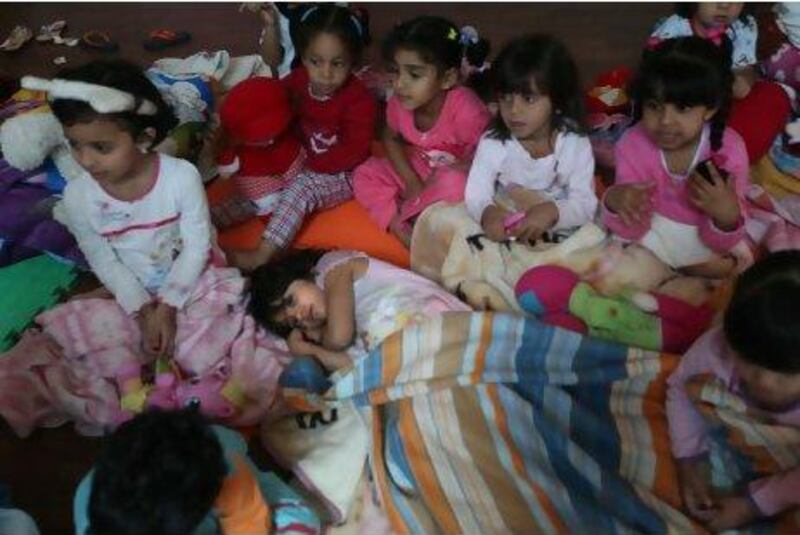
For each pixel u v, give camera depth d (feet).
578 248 5.37
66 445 4.95
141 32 8.04
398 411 4.65
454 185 5.81
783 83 6.56
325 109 6.00
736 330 3.69
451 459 4.39
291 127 6.14
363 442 4.61
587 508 4.09
